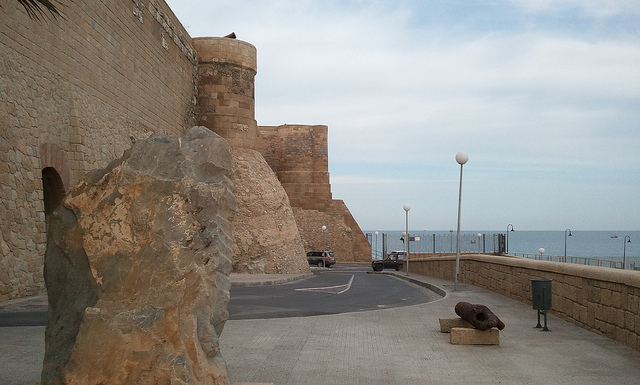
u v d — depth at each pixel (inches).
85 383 172.7
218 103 1409.9
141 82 1019.9
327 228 2554.1
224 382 187.8
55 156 687.7
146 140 208.8
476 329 366.3
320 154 2600.9
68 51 740.7
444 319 412.2
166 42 1167.0
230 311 573.0
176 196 198.2
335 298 761.6
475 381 275.1
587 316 417.7
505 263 687.7
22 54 629.9
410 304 684.1
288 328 430.9
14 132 603.8
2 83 586.9
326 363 311.9
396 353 338.6
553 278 497.7
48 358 183.9
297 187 2566.4
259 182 1411.2
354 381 275.3
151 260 186.7
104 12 856.9
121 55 925.2
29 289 608.4
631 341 347.6
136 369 173.5
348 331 417.7
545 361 315.6
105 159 837.8
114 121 889.5
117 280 185.0
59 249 199.0
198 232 200.4
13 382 256.5
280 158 2605.8
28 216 616.7
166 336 176.7
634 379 277.3
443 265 1175.6
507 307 561.9
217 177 225.5
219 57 1408.7
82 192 202.8
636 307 340.8
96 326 176.4
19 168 608.1
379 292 887.7
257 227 1368.1
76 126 744.3
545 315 412.8
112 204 195.9
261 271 1336.1
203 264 197.3
